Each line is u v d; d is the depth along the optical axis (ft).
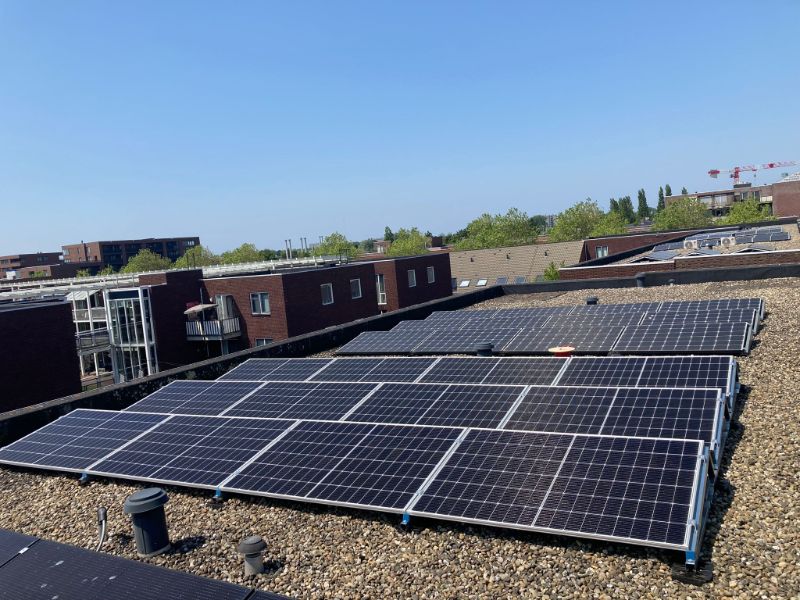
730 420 41.32
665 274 113.19
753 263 120.37
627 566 27.12
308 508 36.14
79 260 596.70
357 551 31.27
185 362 143.64
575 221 357.00
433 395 47.47
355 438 40.22
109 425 52.03
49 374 96.99
